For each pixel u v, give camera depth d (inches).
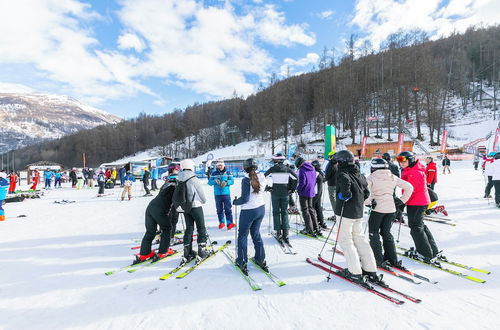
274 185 180.9
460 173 715.4
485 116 1681.8
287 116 1968.5
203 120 3309.5
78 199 481.4
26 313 99.2
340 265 139.2
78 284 122.6
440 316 91.7
